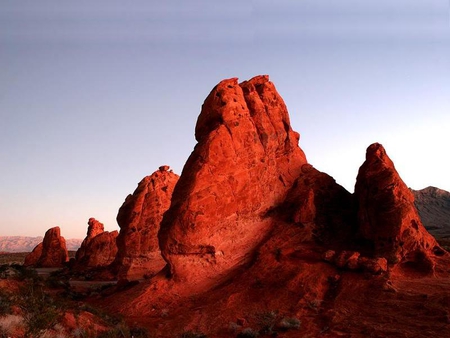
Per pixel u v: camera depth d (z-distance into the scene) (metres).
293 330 15.13
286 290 18.06
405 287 16.64
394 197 19.56
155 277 21.72
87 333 12.35
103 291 26.44
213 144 22.52
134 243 37.28
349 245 21.16
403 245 18.94
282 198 25.55
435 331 12.78
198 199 21.19
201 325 16.52
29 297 13.51
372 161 21.97
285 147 27.75
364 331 13.86
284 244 21.67
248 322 16.36
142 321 17.61
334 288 17.78
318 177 26.28
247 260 21.89
